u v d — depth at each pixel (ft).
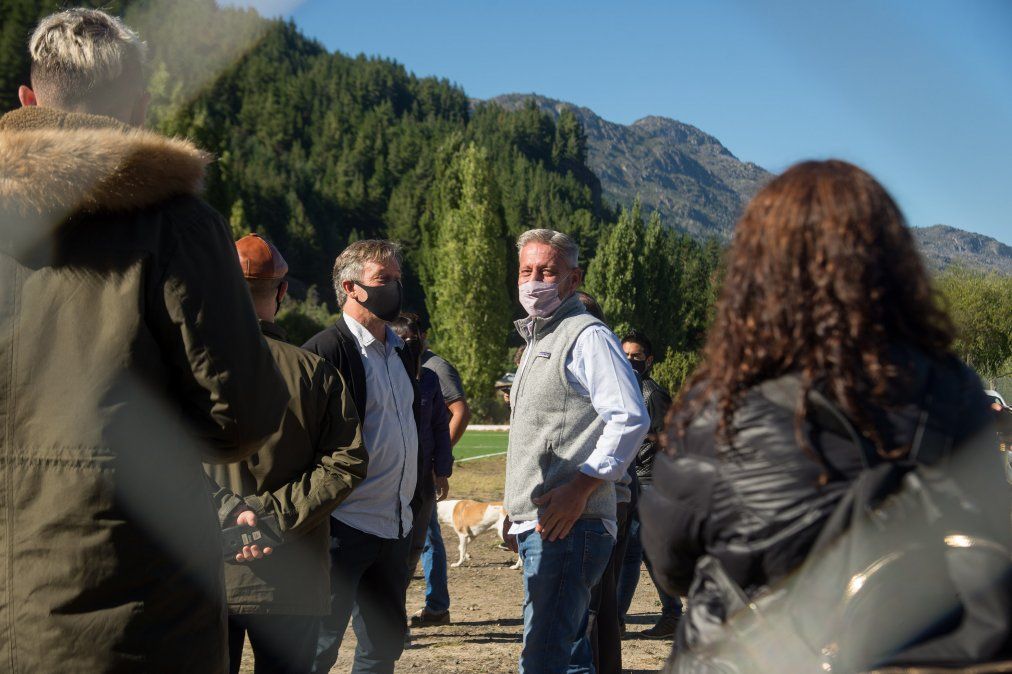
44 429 6.66
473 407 156.66
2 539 6.68
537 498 12.15
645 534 5.90
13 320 6.72
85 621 6.63
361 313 13.78
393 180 496.64
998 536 4.92
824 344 5.14
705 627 5.34
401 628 13.67
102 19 7.48
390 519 13.42
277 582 10.89
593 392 12.19
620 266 265.54
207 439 7.19
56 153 6.56
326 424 11.18
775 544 5.09
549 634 12.11
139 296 6.79
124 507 6.68
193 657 7.08
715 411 5.45
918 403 5.03
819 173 5.55
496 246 190.39
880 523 4.85
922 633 4.78
